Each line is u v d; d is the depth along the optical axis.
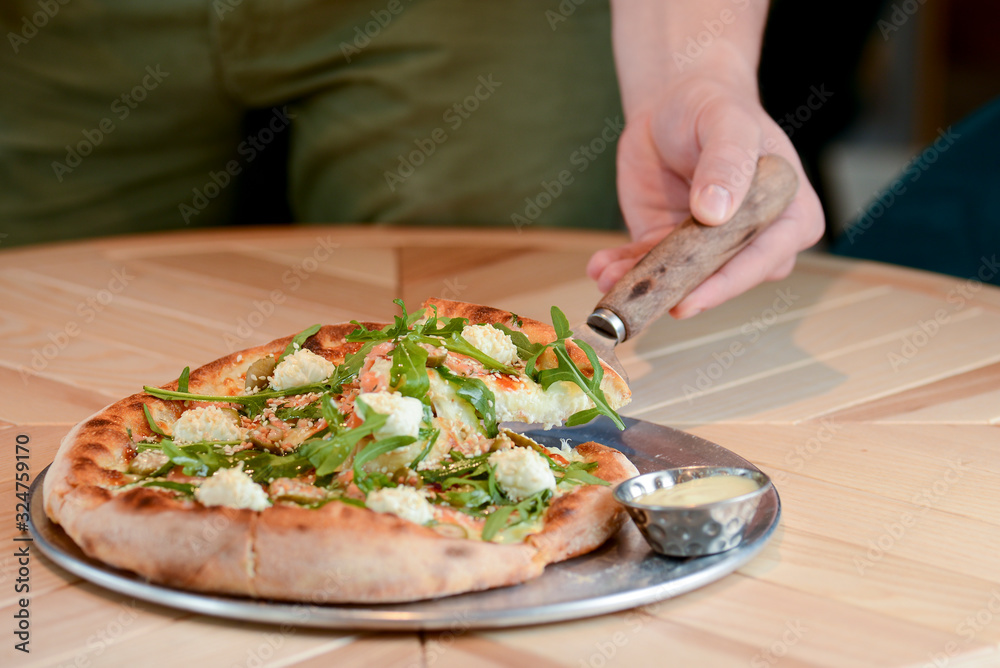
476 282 1.19
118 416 0.76
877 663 0.62
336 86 1.56
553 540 0.67
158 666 0.61
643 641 0.63
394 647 0.62
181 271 1.24
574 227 1.71
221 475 0.66
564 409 0.78
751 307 1.12
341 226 1.53
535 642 0.63
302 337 0.82
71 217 1.59
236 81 1.52
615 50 1.18
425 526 0.66
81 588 0.67
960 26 4.53
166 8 1.44
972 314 1.09
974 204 1.73
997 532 0.72
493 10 1.51
